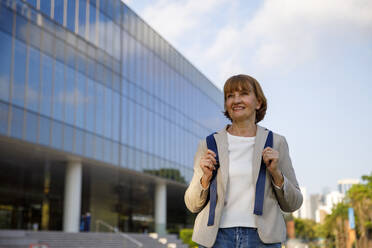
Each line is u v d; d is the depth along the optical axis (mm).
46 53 27047
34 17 26375
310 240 157250
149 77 39406
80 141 29234
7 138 23594
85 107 30078
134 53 37188
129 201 49688
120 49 35125
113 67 33906
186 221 57125
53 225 40031
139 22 38375
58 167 32406
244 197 2645
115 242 30797
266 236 2541
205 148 2846
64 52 28656
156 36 41438
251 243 2574
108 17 33938
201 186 2652
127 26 36500
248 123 2803
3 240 22078
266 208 2602
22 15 25484
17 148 26188
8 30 24359
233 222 2605
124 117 34688
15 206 37500
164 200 42344
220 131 2863
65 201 30219
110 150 32375
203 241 2623
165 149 41000
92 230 45812
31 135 25156
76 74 29531
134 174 36656
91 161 30672
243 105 2762
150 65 39781
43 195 40031
